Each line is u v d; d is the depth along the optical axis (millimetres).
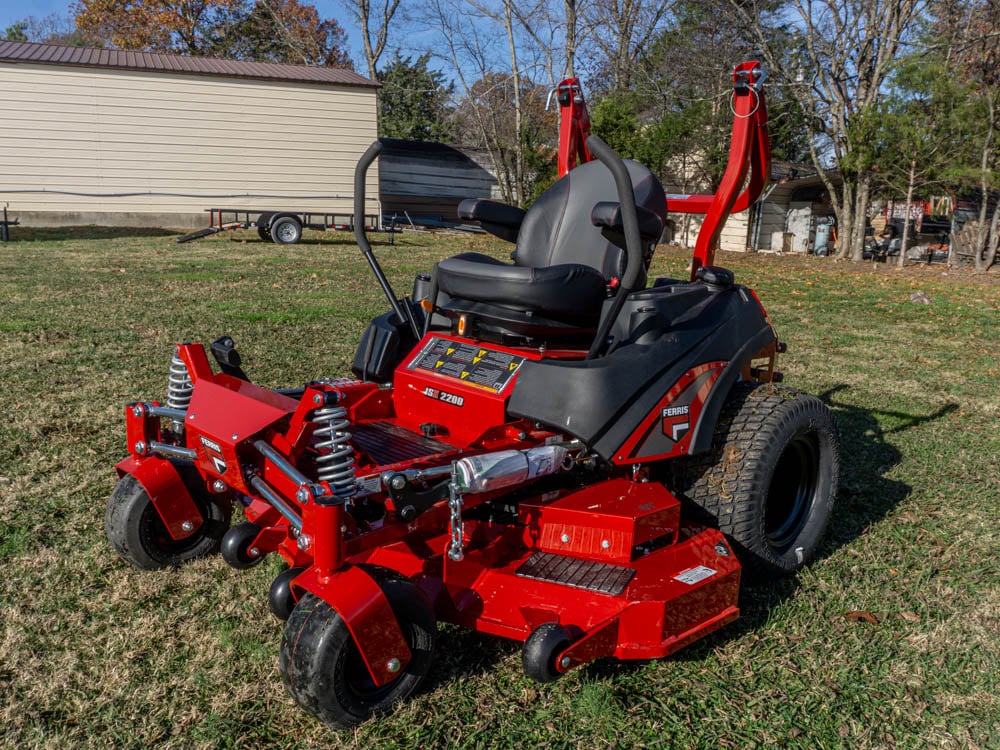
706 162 26078
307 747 2625
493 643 3225
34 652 3059
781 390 3854
